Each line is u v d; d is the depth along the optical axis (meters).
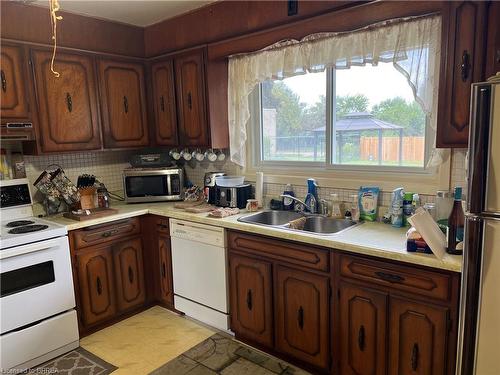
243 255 2.37
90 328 2.68
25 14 2.48
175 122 3.11
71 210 2.86
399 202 2.14
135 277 2.94
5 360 2.18
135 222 2.91
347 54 2.19
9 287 2.19
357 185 2.40
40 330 2.33
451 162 2.00
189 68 2.92
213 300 2.61
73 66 2.75
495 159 1.17
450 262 1.56
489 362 1.32
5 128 2.43
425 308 1.67
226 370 2.24
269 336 2.32
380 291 1.80
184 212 2.74
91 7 2.66
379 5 1.99
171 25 2.97
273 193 2.84
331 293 1.99
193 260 2.69
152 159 3.27
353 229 2.14
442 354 1.65
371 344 1.87
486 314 1.29
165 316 2.95
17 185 2.69
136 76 3.16
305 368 2.22
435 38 1.89
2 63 2.40
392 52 2.04
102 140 2.97
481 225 1.23
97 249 2.67
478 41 1.63
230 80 2.87
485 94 1.15
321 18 2.20
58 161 3.03
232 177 2.93
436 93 1.92
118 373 2.25
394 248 1.77
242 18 2.55
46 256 2.33
